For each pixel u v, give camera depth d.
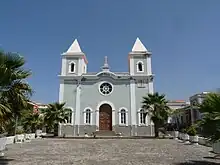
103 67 42.31
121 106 39.97
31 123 36.88
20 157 13.66
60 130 38.53
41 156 14.16
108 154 15.23
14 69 12.02
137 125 38.78
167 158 13.38
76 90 40.56
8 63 11.63
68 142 25.47
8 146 20.58
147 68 41.53
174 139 30.16
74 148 19.12
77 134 38.56
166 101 34.31
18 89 12.13
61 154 15.20
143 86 40.72
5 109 10.88
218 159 13.01
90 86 40.78
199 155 14.62
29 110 13.31
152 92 40.25
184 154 15.15
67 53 42.38
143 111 38.78
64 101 40.19
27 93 12.70
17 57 11.90
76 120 39.19
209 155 14.64
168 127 49.97
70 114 39.38
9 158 13.23
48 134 41.19
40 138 32.38
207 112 10.13
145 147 19.86
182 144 22.69
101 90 40.72
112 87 40.69
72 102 40.16
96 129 38.75
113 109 39.72
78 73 41.41
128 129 38.72
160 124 35.03
